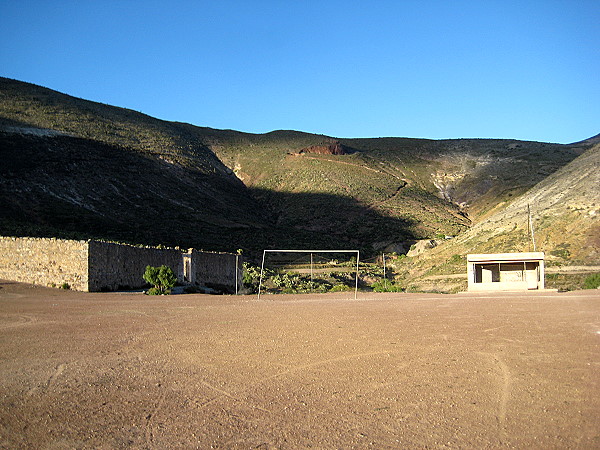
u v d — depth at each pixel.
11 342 13.23
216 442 6.35
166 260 41.38
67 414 7.38
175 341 13.38
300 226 105.06
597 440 6.20
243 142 174.12
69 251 32.31
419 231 98.12
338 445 6.22
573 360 10.32
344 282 59.22
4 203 66.69
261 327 16.14
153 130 136.25
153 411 7.51
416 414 7.24
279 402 7.88
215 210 100.38
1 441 6.41
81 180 84.94
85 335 14.47
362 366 10.19
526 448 6.02
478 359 10.60
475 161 156.12
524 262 42.22
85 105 133.12
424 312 20.67
